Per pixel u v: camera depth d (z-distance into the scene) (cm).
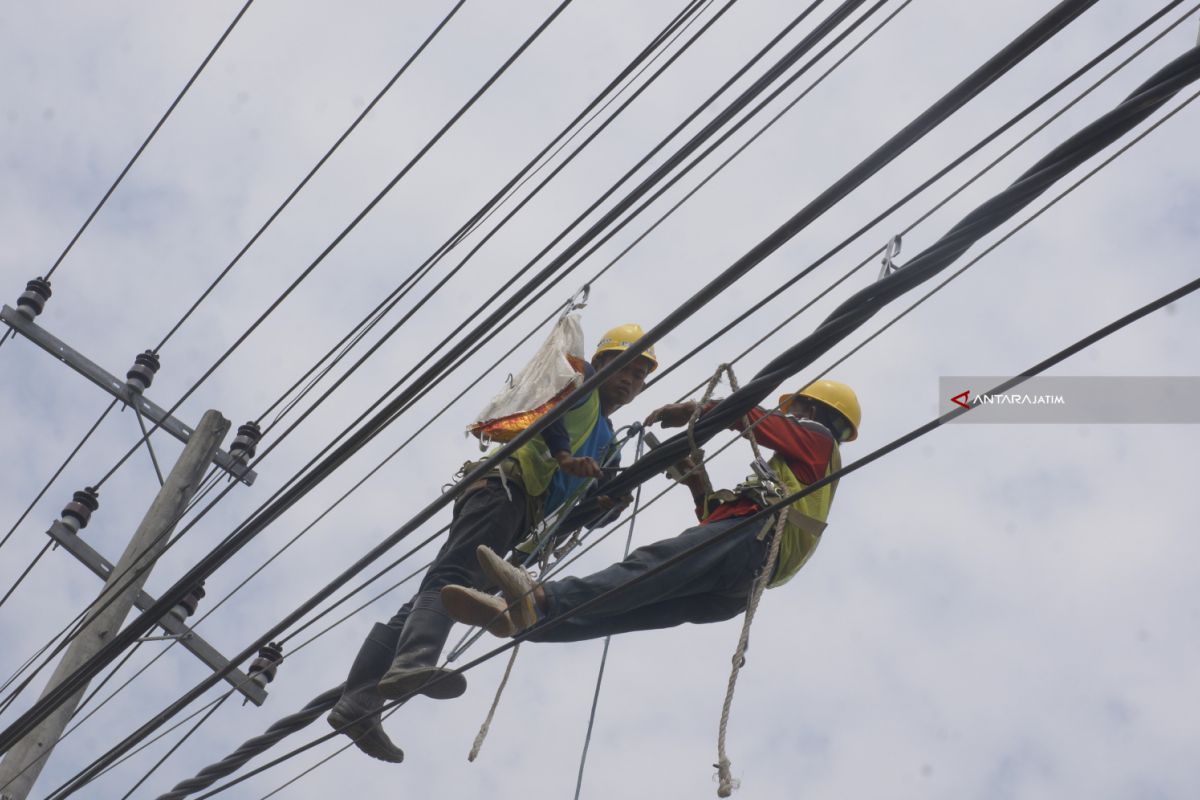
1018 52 923
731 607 1387
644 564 1316
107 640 2106
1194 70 923
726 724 1198
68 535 2238
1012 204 1010
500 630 1300
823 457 1412
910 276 1055
